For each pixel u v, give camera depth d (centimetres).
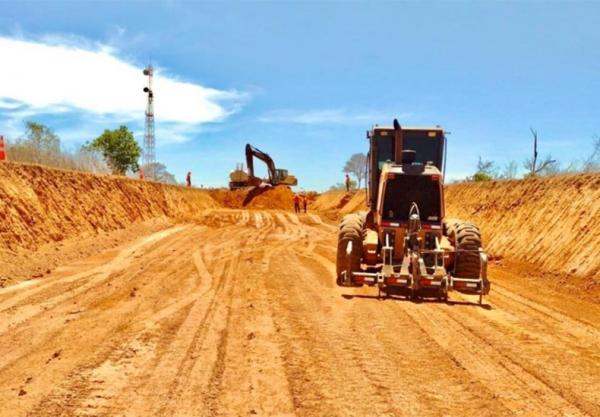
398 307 952
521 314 918
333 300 1003
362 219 1169
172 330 764
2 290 997
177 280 1173
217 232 2436
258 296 1025
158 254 1583
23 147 2017
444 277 990
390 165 1109
